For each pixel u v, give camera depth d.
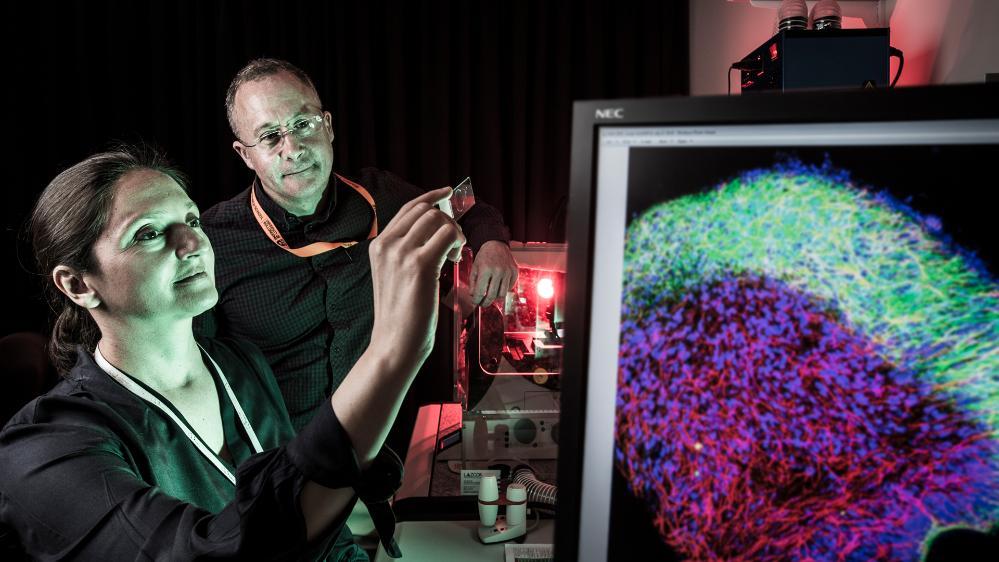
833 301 0.50
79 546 0.75
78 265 0.93
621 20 3.12
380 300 0.62
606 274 0.52
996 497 0.48
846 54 1.48
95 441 0.85
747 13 2.90
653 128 0.52
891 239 0.50
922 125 0.49
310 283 1.80
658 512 0.51
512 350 1.58
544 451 1.60
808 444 0.50
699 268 0.51
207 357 1.13
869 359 0.50
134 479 0.80
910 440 0.49
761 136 0.51
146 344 0.98
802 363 0.50
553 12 3.13
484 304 1.54
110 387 0.96
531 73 3.19
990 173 0.48
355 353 1.85
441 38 3.11
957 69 1.50
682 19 3.11
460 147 3.19
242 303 1.79
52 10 3.09
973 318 0.49
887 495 0.49
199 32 3.10
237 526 0.62
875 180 0.50
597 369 0.52
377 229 1.89
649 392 0.52
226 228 1.83
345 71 3.12
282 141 1.60
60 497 0.79
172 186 0.99
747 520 0.51
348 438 0.61
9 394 1.76
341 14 3.08
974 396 0.48
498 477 1.46
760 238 0.51
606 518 0.52
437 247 0.61
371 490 0.64
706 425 0.51
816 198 0.50
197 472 0.99
